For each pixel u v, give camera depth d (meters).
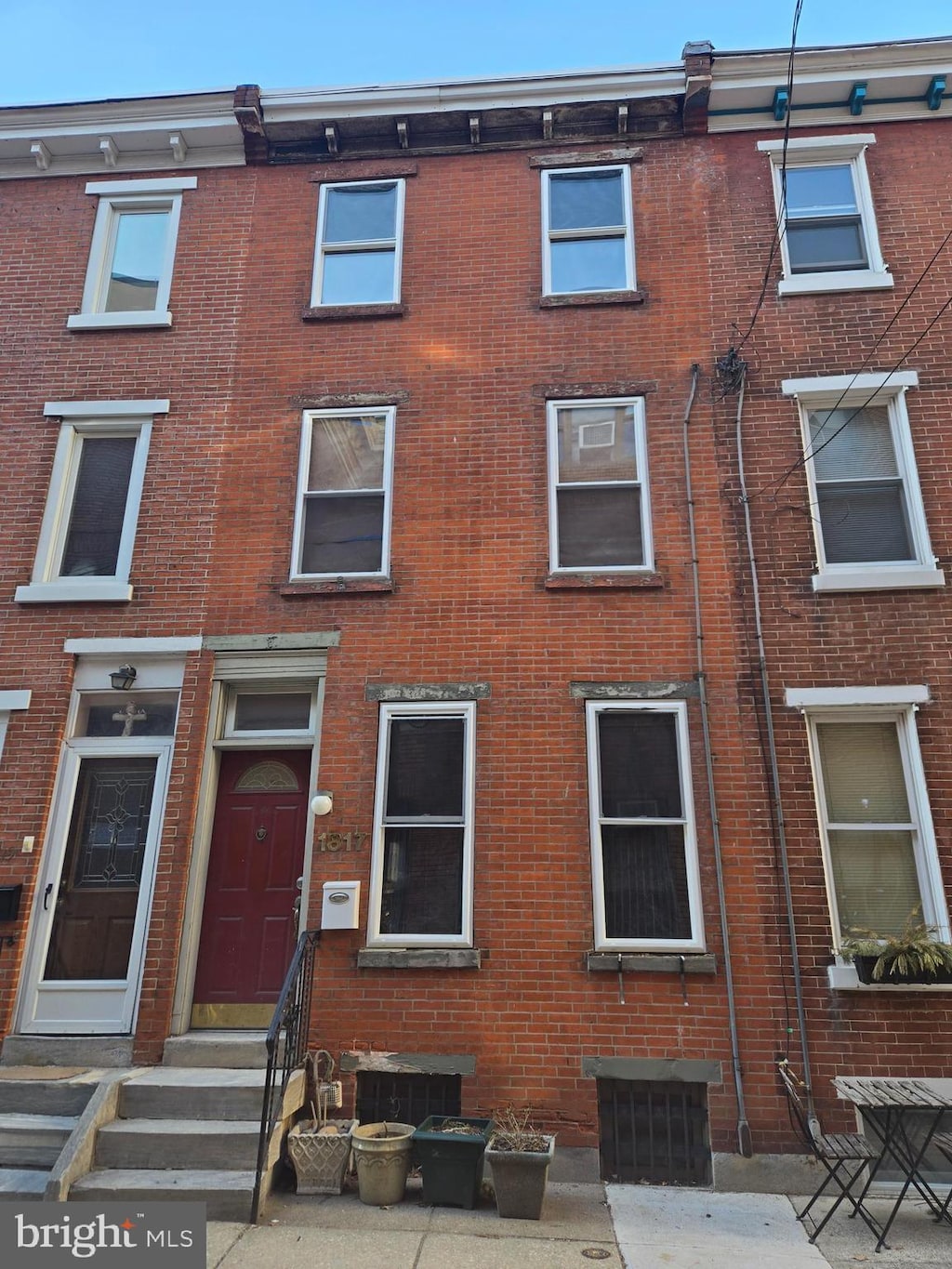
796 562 7.66
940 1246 5.12
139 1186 5.44
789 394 8.16
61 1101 6.25
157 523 8.34
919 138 8.99
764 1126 6.25
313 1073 6.50
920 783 6.98
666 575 7.73
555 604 7.72
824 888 6.77
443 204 9.27
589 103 9.25
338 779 7.39
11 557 8.34
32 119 9.65
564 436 8.36
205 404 8.72
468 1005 6.72
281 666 7.81
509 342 8.64
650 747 7.32
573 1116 6.41
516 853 7.05
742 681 7.34
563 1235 5.23
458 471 8.24
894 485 7.99
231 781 7.77
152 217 9.70
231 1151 5.75
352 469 8.47
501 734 7.38
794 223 8.90
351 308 8.88
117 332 9.07
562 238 9.06
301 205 9.45
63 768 7.73
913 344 8.23
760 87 9.02
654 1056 6.47
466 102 9.31
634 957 6.67
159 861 7.27
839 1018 6.46
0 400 8.89
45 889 7.38
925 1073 6.29
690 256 8.77
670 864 7.02
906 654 7.31
